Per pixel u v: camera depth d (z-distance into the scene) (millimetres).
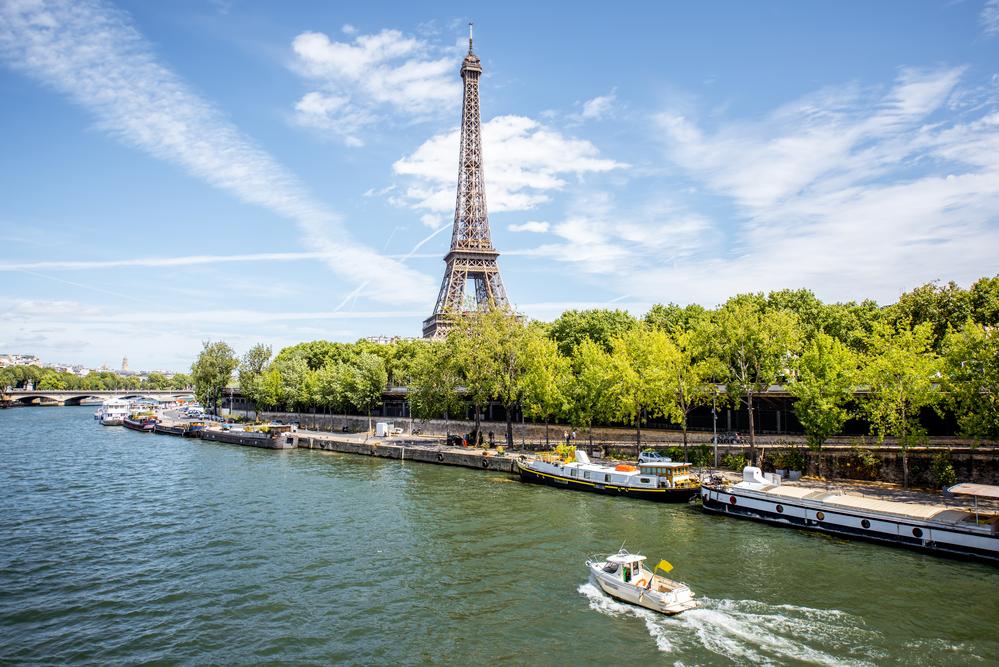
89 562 43969
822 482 63062
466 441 98562
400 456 96125
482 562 42906
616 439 88000
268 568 42281
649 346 78312
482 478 76250
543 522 53312
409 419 124250
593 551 45031
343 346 172500
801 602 35406
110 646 31156
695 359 79375
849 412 67750
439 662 29141
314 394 138875
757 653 29609
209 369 181500
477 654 29859
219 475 80750
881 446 64500
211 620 34094
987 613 33688
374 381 124375
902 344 62312
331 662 29312
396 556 44406
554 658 29406
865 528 47375
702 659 29094
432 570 41438
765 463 69562
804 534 49219
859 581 38562
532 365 89750
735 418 82812
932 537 44188
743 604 35125
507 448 92438
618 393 77250
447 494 65938
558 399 85625
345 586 38812
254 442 117312
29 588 39000
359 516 56188
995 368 52219
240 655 30125
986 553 42031
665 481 62281
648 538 48156
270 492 68188
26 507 61688
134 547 47406
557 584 38719
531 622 33344
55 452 108438
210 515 57469
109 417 176625
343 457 99250
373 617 34219
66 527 53562
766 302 103812
